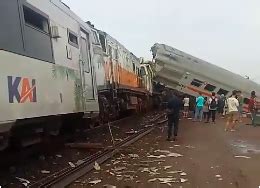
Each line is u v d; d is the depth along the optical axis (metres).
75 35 13.65
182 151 14.27
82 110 13.59
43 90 10.11
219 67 41.84
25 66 9.16
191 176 10.07
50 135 12.31
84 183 9.15
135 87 32.88
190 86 41.91
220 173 10.48
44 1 10.91
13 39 8.77
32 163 11.33
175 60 41.34
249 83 41.59
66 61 12.27
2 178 9.47
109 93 22.05
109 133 19.81
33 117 9.34
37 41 10.11
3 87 8.02
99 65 19.23
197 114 30.91
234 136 19.64
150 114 39.41
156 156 13.04
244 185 9.17
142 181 9.45
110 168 10.92
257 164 11.85
